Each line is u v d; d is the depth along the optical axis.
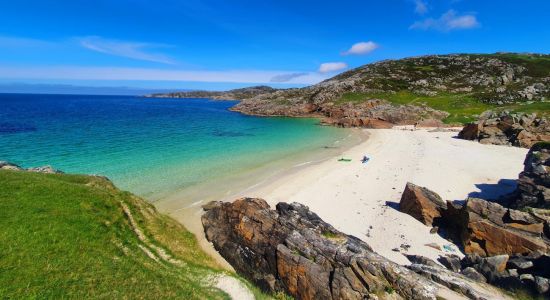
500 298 15.11
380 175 38.31
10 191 20.02
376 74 132.25
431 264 19.03
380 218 26.73
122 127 75.38
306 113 113.94
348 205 29.61
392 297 14.99
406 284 15.09
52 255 15.38
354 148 56.22
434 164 42.03
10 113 101.81
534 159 28.56
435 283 15.61
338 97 113.19
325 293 16.31
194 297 15.80
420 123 81.88
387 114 90.94
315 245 18.27
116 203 22.47
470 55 141.88
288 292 17.95
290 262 18.08
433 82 120.38
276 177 38.06
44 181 22.58
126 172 38.00
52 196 20.52
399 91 114.50
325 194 32.47
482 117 76.38
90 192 22.48
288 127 85.75
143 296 14.54
